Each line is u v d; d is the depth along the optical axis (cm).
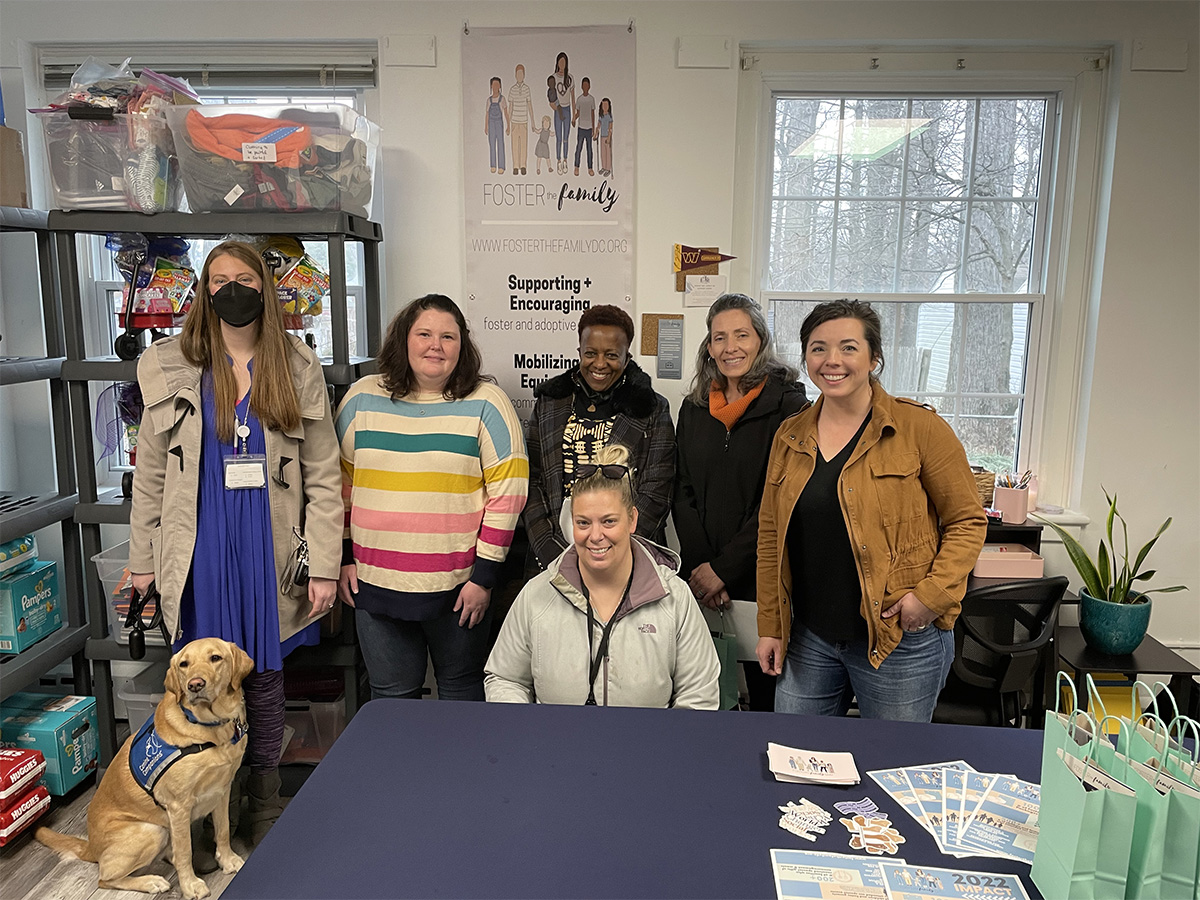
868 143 297
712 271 282
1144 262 282
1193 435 290
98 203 230
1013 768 133
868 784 128
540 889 104
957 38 275
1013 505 282
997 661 219
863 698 188
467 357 222
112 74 235
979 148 296
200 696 186
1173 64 271
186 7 279
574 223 281
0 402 294
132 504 212
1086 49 281
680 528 233
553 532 231
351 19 278
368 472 215
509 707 153
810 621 189
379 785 127
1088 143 286
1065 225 292
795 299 305
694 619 169
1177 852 99
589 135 277
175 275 245
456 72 277
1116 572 296
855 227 301
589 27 272
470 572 220
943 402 309
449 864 109
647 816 120
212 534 206
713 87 275
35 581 249
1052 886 102
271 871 107
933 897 104
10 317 292
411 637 226
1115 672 248
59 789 242
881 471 175
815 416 187
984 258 301
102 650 248
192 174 229
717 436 229
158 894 204
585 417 238
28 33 282
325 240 272
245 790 233
